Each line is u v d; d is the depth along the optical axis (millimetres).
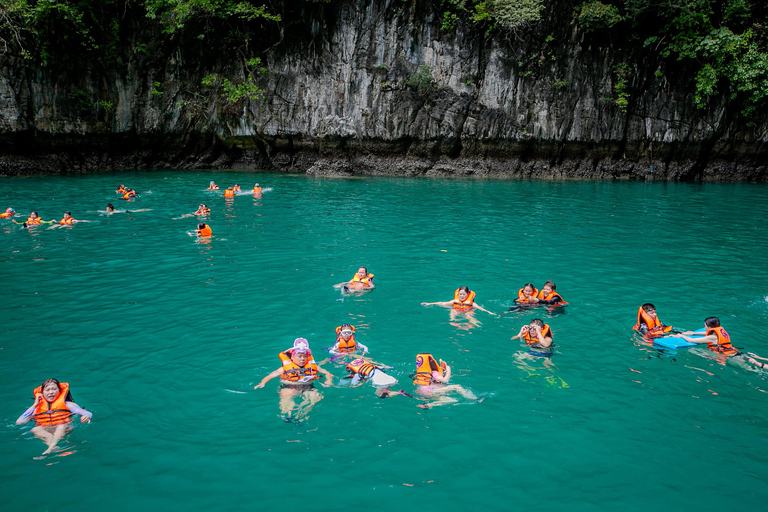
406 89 34500
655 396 7125
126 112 33438
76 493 5129
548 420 6508
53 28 29406
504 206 23328
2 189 24734
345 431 6234
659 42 33688
